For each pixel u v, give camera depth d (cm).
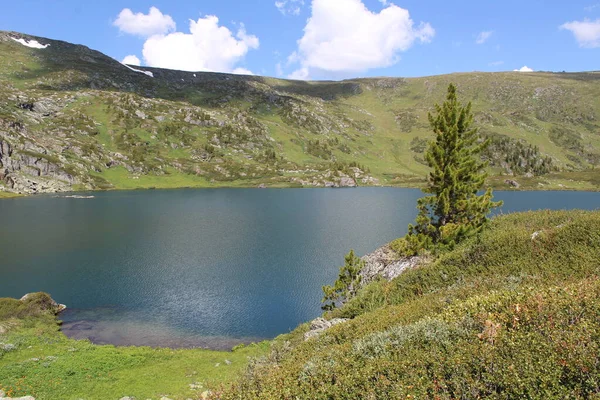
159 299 5200
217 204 16288
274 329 4322
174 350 3534
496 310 1130
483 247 2398
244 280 5972
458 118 3384
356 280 3725
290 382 1113
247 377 1502
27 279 5969
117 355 3238
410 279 2573
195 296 5319
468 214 3219
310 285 5778
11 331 3712
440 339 1067
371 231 9962
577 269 1684
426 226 3428
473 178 3341
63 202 16188
